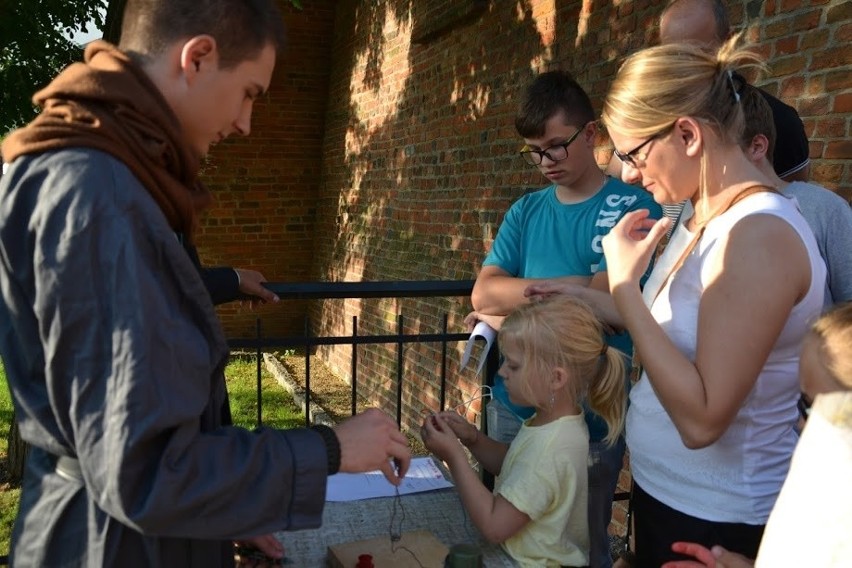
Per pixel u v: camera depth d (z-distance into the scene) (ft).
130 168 3.08
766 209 3.92
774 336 3.78
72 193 2.90
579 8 12.48
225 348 3.27
